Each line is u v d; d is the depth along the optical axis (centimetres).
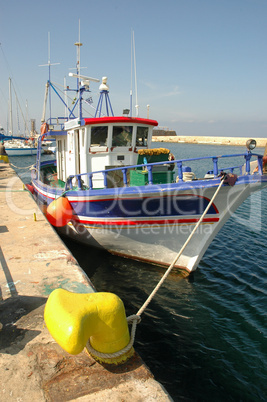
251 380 448
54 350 294
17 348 296
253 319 583
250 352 500
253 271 785
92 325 257
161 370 464
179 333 546
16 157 4506
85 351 295
